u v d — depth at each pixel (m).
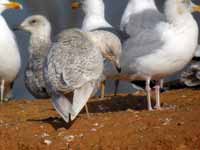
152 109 14.64
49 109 15.63
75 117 13.51
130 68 14.83
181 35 14.50
